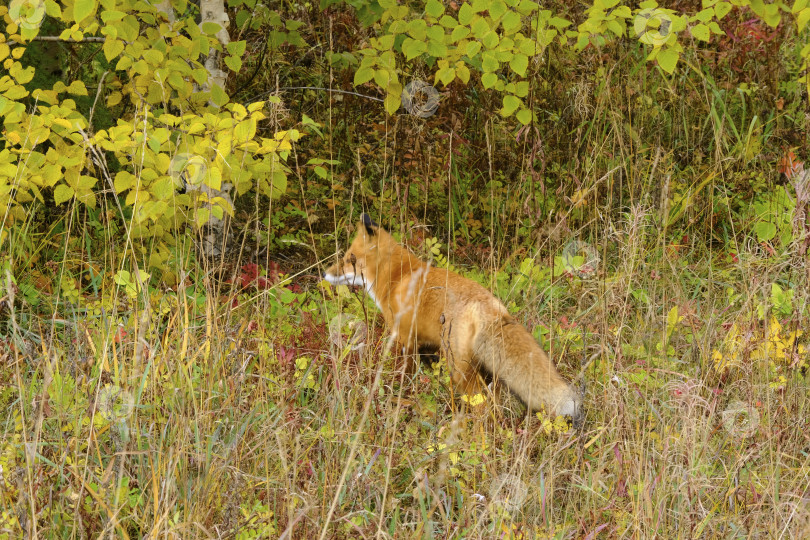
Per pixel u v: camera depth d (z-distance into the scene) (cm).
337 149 1452
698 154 1395
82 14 834
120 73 1268
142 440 589
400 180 1323
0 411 656
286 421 624
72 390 621
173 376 619
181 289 727
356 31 1364
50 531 506
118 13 868
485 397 643
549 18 1027
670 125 1482
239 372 638
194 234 934
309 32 1467
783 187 1182
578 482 596
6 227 959
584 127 1384
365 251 911
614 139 1252
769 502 563
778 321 820
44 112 923
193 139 899
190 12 1215
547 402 645
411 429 650
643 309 904
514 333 693
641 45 1488
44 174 875
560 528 542
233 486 533
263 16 1223
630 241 869
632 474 584
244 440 591
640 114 1390
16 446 545
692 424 604
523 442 592
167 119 858
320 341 800
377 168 1405
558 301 942
